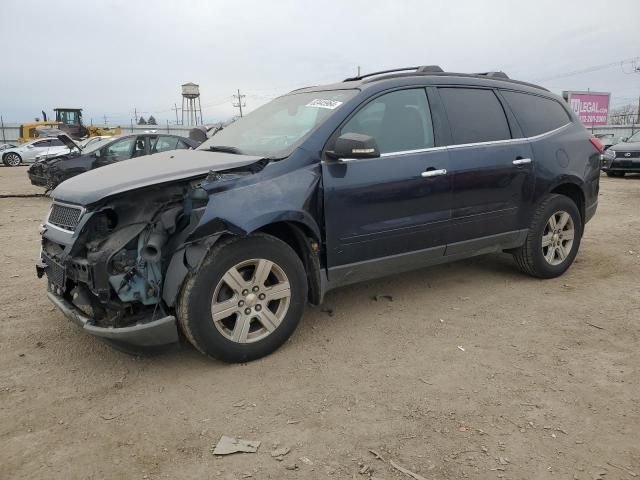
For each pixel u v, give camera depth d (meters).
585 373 3.39
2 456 2.62
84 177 3.78
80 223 3.31
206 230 3.23
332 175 3.78
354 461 2.57
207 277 3.29
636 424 2.84
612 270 5.62
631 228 7.96
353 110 3.98
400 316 4.38
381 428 2.83
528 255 5.11
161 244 3.22
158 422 2.91
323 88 4.60
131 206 3.37
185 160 3.79
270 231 3.74
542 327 4.13
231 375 3.41
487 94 4.84
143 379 3.38
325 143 3.81
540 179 4.98
